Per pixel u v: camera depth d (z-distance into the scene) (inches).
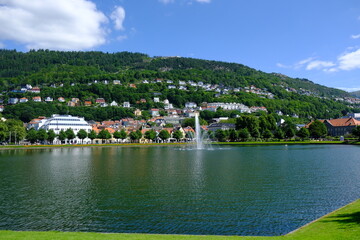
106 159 4571.9
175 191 2203.5
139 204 1865.2
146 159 4530.0
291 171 3122.5
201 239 1057.5
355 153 5241.1
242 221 1547.7
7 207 1824.6
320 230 1130.0
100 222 1547.7
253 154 5265.8
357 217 1268.5
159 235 1114.1
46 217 1632.6
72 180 2684.5
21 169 3430.1
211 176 2842.0
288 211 1711.4
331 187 2321.6
